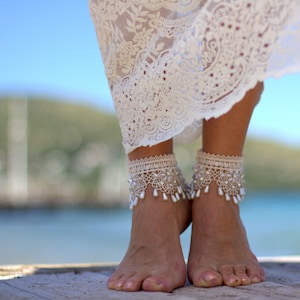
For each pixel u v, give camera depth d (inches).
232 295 43.2
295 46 39.7
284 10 40.0
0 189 1780.3
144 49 47.9
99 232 818.2
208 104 43.6
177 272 48.1
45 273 60.9
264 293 43.9
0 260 406.6
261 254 551.2
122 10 48.6
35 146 2343.8
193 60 44.1
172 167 51.5
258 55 41.1
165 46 46.3
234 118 49.9
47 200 1732.3
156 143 47.3
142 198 51.1
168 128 46.3
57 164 2191.2
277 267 65.3
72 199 1739.7
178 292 45.6
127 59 48.9
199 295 43.7
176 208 51.6
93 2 51.5
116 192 1844.2
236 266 49.3
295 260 72.8
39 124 2480.3
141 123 48.1
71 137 2450.8
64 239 663.8
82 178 2116.1
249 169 2802.7
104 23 50.8
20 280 53.9
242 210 1528.1
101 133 2503.7
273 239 717.9
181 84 44.9
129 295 44.3
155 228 50.1
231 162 51.0
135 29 47.9
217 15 42.6
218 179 51.1
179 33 45.6
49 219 1323.8
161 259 48.8
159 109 46.6
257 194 2645.2
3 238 669.9
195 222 51.9
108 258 444.5
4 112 2311.8
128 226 1000.2
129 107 49.0
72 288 47.9
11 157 2114.9
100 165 2170.3
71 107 2741.1
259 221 1085.1
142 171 51.1
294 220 1112.8
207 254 50.0
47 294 44.9
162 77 45.9
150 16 47.1
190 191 53.4
